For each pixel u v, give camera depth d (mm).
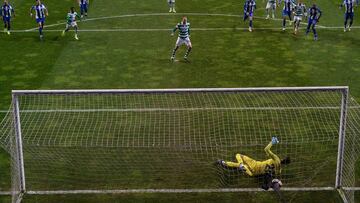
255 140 13188
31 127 13789
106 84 17141
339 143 11430
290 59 19328
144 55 19734
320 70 18328
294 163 12203
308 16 23484
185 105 15125
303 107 15031
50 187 11453
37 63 18906
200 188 11414
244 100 15516
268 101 15438
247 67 18562
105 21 23938
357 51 20188
